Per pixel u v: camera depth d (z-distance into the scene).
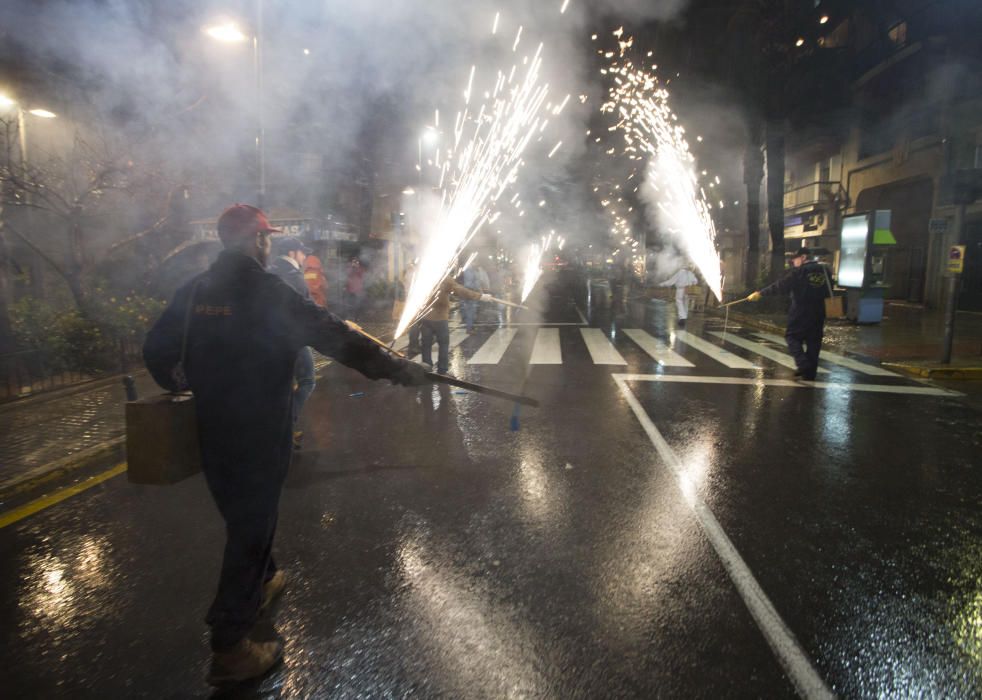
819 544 3.87
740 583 3.40
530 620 3.07
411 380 2.94
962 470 5.23
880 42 22.61
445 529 4.09
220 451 2.63
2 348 8.25
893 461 5.45
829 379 9.19
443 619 3.08
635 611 3.14
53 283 13.20
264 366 2.63
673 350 12.10
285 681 2.65
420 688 2.60
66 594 3.38
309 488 4.83
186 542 3.99
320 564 3.65
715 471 5.19
